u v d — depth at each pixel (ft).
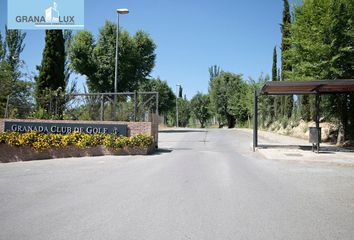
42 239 14.49
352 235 15.06
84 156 45.75
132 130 48.47
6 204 20.25
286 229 15.79
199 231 15.48
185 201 20.76
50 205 19.95
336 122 66.03
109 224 16.44
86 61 110.93
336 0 53.26
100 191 23.58
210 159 41.06
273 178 28.63
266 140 75.41
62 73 75.46
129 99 50.52
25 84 78.02
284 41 89.30
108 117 50.83
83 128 48.57
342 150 51.57
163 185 25.54
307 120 81.76
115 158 42.65
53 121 49.03
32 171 33.06
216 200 21.06
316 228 15.96
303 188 24.64
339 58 54.08
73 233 15.20
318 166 35.83
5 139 45.70
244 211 18.70
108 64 110.83
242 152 50.11
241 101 168.96
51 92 54.80
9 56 93.76
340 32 53.67
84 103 51.83
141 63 119.96
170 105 188.34
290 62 63.46
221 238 14.64
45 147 45.50
